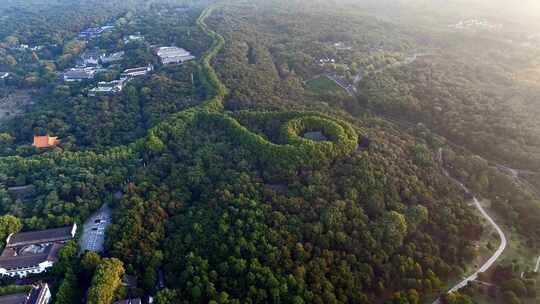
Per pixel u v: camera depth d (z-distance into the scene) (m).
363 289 194.50
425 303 191.88
